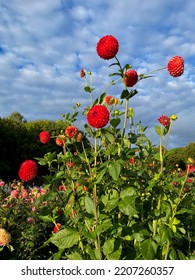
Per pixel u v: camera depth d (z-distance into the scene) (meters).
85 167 0.87
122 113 0.88
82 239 0.82
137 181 0.84
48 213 0.87
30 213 1.46
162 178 0.82
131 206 0.70
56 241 0.73
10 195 1.67
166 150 0.81
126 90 0.78
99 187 0.82
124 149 0.78
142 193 0.86
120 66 0.78
